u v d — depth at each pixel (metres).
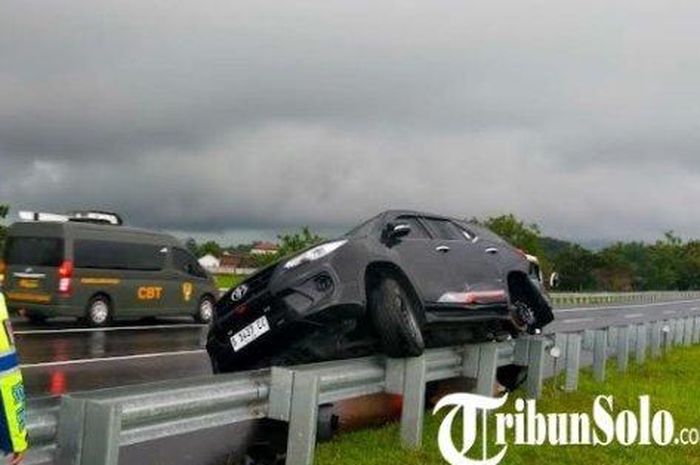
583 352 14.21
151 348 14.72
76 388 9.78
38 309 17.33
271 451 6.33
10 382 2.94
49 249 17.36
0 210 43.69
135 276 18.83
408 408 7.01
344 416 8.34
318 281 6.62
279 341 6.88
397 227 7.25
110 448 4.07
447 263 7.96
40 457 4.12
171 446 6.77
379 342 7.21
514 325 9.52
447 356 7.92
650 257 117.38
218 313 7.26
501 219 83.19
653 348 16.22
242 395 5.30
